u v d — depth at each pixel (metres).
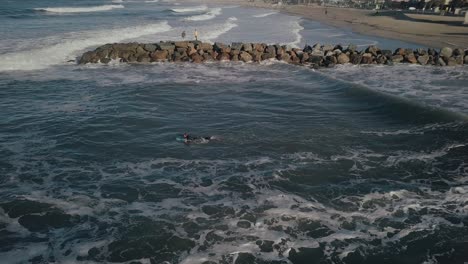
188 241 7.25
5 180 9.53
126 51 25.56
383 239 7.25
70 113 14.68
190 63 25.03
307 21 62.91
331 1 131.12
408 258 6.75
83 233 7.53
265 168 10.20
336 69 23.75
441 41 36.28
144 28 43.53
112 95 17.14
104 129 13.07
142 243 7.21
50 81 19.69
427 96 17.06
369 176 9.73
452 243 7.11
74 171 10.09
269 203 8.52
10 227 7.70
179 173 9.99
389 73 22.38
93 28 42.31
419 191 9.00
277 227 7.65
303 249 7.01
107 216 8.09
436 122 13.08
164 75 21.47
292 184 9.36
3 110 14.91
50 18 54.16
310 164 10.41
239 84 19.52
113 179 9.68
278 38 39.28
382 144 11.73
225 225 7.73
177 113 14.82
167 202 8.62
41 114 14.53
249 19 65.81
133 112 14.84
